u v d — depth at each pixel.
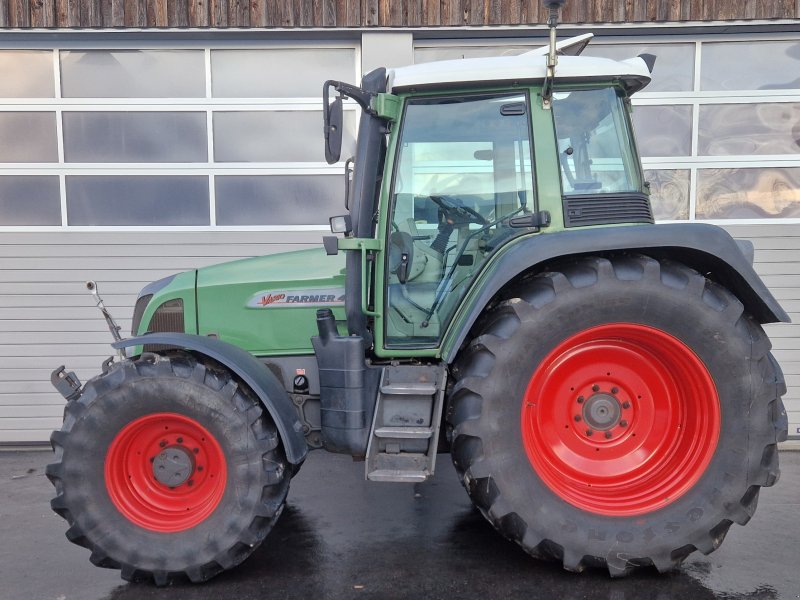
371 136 2.97
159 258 5.24
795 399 5.12
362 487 4.02
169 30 5.02
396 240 3.01
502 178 2.96
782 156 5.19
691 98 5.20
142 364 2.73
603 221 2.89
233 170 5.26
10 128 5.17
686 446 2.79
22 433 5.20
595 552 2.65
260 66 5.22
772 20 4.98
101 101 5.16
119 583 2.79
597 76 2.84
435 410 2.82
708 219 5.27
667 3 5.02
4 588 2.75
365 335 3.04
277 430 2.77
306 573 2.85
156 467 2.76
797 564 2.90
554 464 2.84
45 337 5.20
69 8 4.97
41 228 5.20
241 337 3.27
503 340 2.63
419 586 2.71
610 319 2.66
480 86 2.88
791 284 5.18
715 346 2.65
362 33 5.09
